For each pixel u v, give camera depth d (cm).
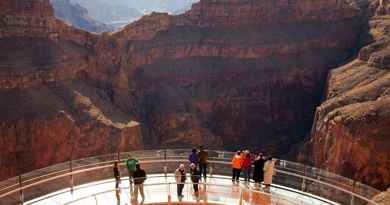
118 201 2019
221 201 2039
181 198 2041
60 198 2106
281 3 9938
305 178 2188
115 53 8100
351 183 2109
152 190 2158
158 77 8769
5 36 6538
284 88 9112
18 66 6309
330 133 5903
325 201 2092
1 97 5941
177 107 8125
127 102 7869
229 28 9662
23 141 5688
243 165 2191
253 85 8919
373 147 5212
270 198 2033
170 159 2459
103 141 6300
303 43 9600
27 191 2053
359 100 6262
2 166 5475
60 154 5912
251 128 8644
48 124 5872
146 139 7600
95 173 2295
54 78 6762
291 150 7700
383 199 2284
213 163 2394
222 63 9281
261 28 9731
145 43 8950
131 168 2145
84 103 6719
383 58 7000
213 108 8675
